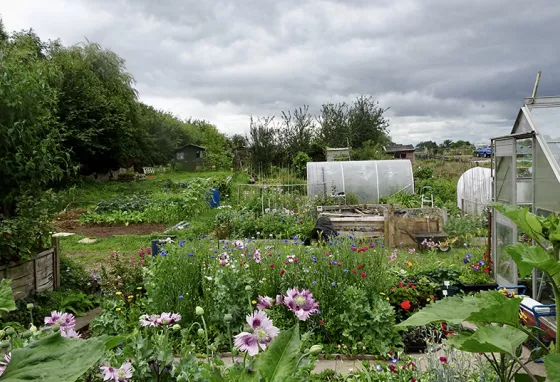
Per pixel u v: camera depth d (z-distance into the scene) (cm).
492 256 658
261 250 609
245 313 468
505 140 619
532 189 555
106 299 542
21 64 649
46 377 74
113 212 1638
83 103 2555
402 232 1029
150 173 4134
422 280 564
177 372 196
